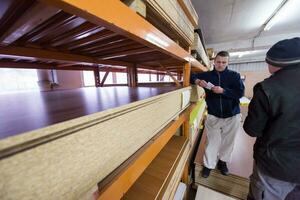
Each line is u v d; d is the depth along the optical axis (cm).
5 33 60
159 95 65
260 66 737
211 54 415
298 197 88
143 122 53
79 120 28
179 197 122
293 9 327
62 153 26
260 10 324
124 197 74
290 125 81
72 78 248
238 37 538
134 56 113
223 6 306
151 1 54
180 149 122
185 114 122
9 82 220
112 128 38
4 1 37
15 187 20
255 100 92
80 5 27
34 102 55
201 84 158
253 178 108
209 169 171
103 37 66
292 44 81
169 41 70
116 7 36
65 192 27
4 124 27
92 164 33
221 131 168
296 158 83
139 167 51
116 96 67
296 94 79
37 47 81
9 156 19
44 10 41
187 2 94
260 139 100
